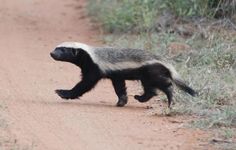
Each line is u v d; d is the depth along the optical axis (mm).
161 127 12859
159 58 14375
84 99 15086
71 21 25312
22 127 12461
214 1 20516
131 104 14789
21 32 23359
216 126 12977
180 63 17484
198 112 13805
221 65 17062
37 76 17078
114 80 14492
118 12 22422
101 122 13039
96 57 14422
